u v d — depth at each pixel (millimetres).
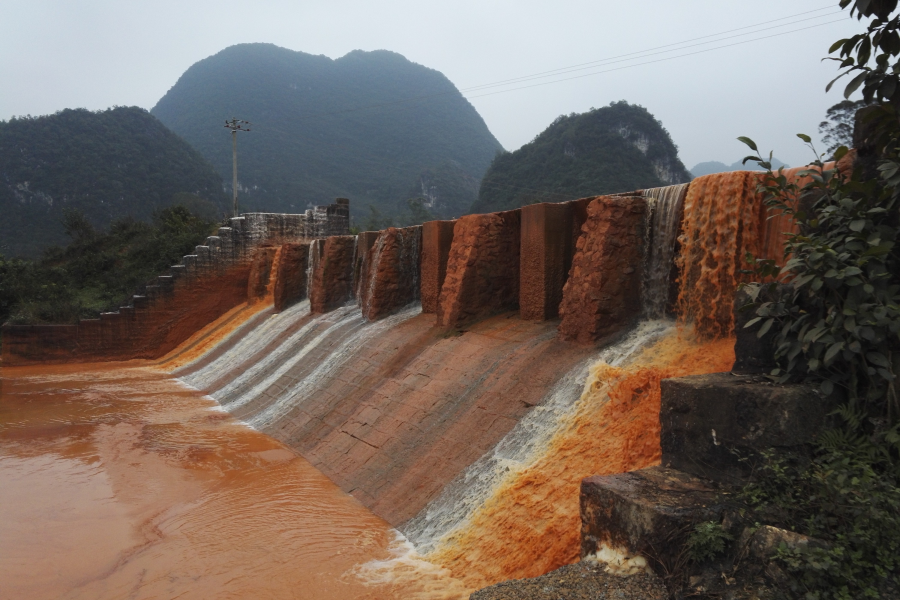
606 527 4504
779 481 4125
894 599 3289
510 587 4191
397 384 12508
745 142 5496
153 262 32062
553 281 11836
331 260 22016
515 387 9602
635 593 3926
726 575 3828
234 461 11961
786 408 4207
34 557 7980
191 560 7820
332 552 7867
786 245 4922
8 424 15031
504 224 13820
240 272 28719
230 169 190375
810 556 3502
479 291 13555
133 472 11359
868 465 3922
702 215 8461
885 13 4410
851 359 4246
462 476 8602
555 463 7414
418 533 8117
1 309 29516
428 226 15852
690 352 7984
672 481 4664
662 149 73625
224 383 19656
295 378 16703
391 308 17891
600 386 8070
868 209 4633
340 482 10453
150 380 21859
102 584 7254
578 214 11828
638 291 9859
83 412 16453
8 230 84250
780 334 4809
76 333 25453
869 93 4664
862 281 4234
